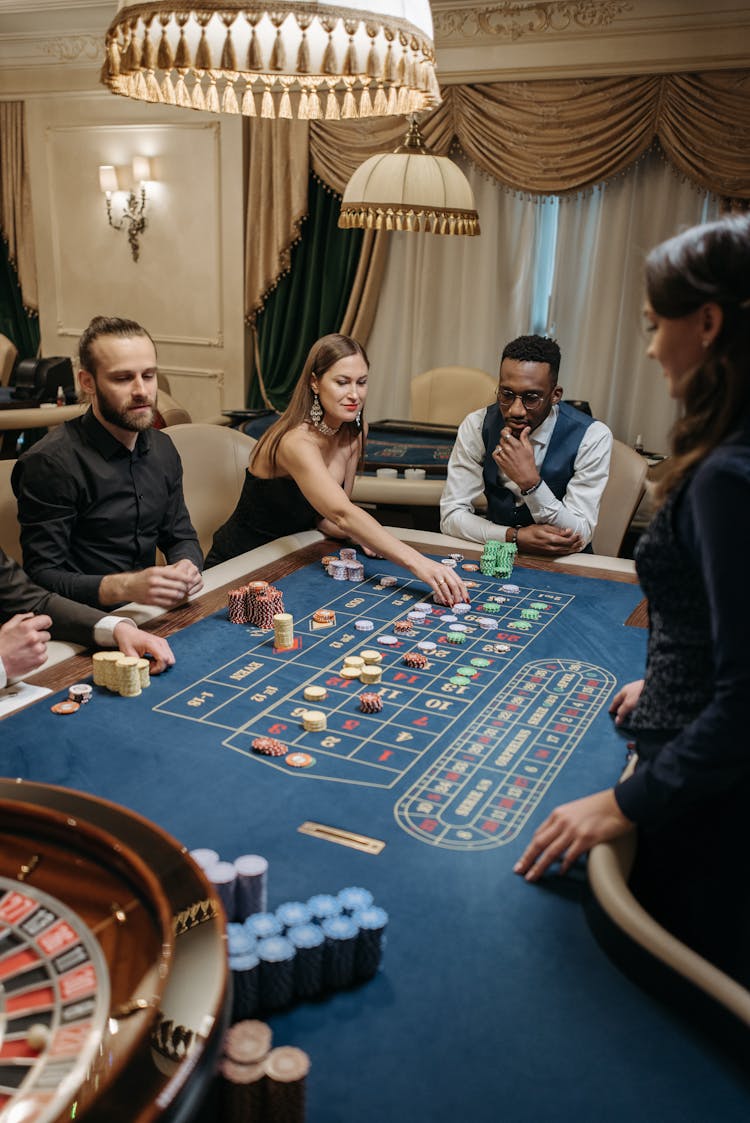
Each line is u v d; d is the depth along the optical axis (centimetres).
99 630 203
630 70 575
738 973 120
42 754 161
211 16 169
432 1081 98
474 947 118
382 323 700
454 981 112
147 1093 74
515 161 616
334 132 665
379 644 217
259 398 766
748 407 105
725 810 119
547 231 643
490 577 273
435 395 591
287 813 145
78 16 726
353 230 682
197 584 236
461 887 129
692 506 106
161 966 86
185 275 771
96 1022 81
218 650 210
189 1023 80
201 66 178
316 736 171
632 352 627
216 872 119
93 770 156
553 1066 100
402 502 395
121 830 104
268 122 690
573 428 322
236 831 140
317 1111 94
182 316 783
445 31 616
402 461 443
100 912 95
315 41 191
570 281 638
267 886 127
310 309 716
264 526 315
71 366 638
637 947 111
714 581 103
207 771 157
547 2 582
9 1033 79
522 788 155
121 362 251
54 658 200
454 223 426
